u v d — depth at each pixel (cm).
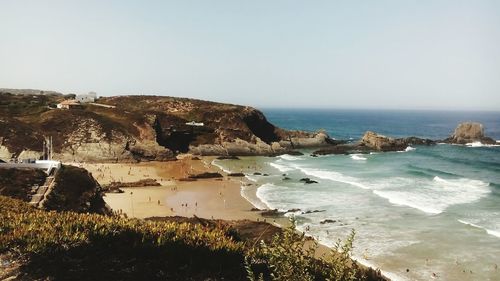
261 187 5938
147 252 1247
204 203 4972
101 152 8162
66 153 7988
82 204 3616
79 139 8275
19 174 3825
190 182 6312
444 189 5722
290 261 826
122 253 1242
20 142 7631
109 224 1371
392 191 5578
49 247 1206
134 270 1152
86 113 8994
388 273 2864
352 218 4250
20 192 3525
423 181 6344
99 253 1228
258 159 9156
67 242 1256
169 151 8806
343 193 5478
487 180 6556
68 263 1150
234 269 1215
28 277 1056
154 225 1398
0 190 3472
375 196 5272
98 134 8425
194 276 1158
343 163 8469
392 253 3244
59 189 3669
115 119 9388
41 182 3788
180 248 1256
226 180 6500
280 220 4206
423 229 3866
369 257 3161
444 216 4309
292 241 852
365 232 3769
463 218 4238
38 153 7569
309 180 6366
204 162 8500
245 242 1484
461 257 3166
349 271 860
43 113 9088
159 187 5897
